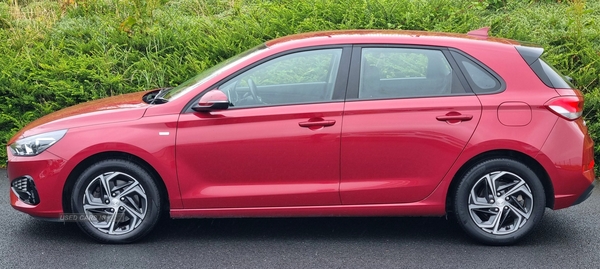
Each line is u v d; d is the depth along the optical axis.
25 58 8.88
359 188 5.12
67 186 5.17
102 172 5.14
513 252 5.14
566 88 5.19
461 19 9.20
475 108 5.05
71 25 9.99
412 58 5.21
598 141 7.44
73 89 8.16
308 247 5.26
